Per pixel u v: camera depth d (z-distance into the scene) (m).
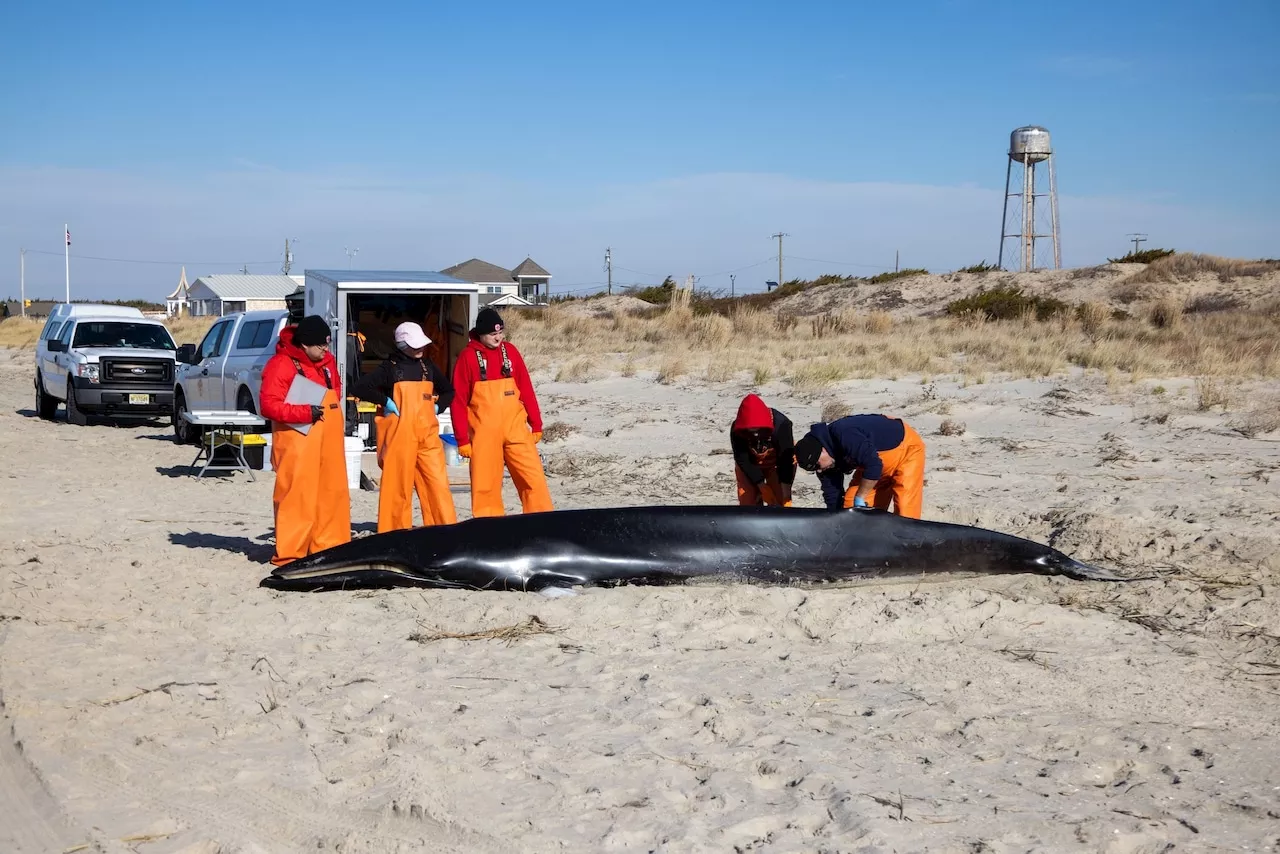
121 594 7.53
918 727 5.10
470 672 5.91
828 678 5.79
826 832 4.07
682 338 31.77
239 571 8.16
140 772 4.64
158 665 6.04
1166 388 18.69
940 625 6.65
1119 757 4.73
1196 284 42.38
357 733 5.04
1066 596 7.32
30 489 12.31
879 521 7.67
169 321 58.62
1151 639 6.44
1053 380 19.95
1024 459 13.44
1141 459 13.09
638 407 19.14
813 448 7.72
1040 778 4.54
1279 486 11.26
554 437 16.09
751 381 21.52
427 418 8.59
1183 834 4.04
